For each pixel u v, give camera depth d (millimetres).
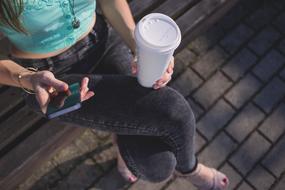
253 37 2998
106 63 1835
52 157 2459
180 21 2600
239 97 2768
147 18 1320
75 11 1643
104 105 1609
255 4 3123
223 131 2650
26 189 2361
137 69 1565
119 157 2299
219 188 2291
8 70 1571
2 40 2008
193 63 2842
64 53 1729
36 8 1505
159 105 1603
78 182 2424
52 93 1472
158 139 1775
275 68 2902
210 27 2975
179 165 1982
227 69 2852
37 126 2326
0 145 2148
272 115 2738
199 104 2713
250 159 2590
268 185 2531
